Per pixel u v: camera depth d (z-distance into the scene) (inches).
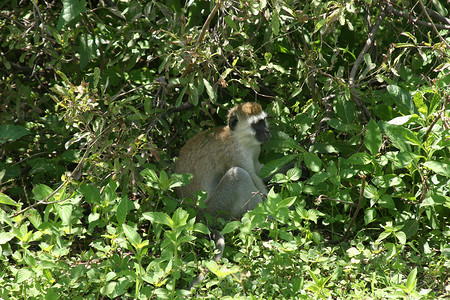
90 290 250.7
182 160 366.3
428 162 276.7
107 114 293.7
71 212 275.7
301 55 388.2
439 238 298.2
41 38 378.3
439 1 402.0
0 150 377.1
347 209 334.0
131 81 388.2
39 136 390.3
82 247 321.4
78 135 304.3
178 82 310.5
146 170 299.4
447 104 308.5
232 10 324.2
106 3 379.6
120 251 295.4
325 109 369.4
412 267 279.0
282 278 259.6
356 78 400.2
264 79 379.6
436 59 369.7
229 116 361.7
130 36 356.2
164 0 379.2
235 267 257.3
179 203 321.1
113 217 299.9
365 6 370.6
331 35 405.1
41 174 373.4
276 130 368.5
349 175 305.3
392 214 307.9
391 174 299.0
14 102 400.2
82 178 330.0
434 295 239.8
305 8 312.0
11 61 422.3
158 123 389.1
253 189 346.9
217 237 297.1
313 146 343.9
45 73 416.2
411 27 392.5
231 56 376.2
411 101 316.5
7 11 390.9
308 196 350.6
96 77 285.1
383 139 335.0
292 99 394.9
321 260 255.1
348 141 343.0
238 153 359.3
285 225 307.0
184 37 310.2
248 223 259.3
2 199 259.6
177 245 241.8
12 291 234.2
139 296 232.1
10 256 302.0
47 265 231.6
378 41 400.2
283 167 370.6
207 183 362.6
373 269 269.0
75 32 357.1
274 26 288.4
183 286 268.2
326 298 237.6
